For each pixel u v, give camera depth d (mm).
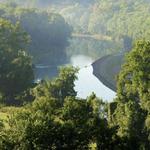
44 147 63219
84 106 74125
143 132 99875
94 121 73625
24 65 172125
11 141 61719
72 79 145500
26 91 162750
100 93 189875
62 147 65875
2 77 169500
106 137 74688
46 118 65062
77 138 67938
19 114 65188
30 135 62188
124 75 113688
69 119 70812
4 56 178750
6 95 169375
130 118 101250
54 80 150125
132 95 110812
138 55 111562
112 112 107250
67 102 73562
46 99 74938
